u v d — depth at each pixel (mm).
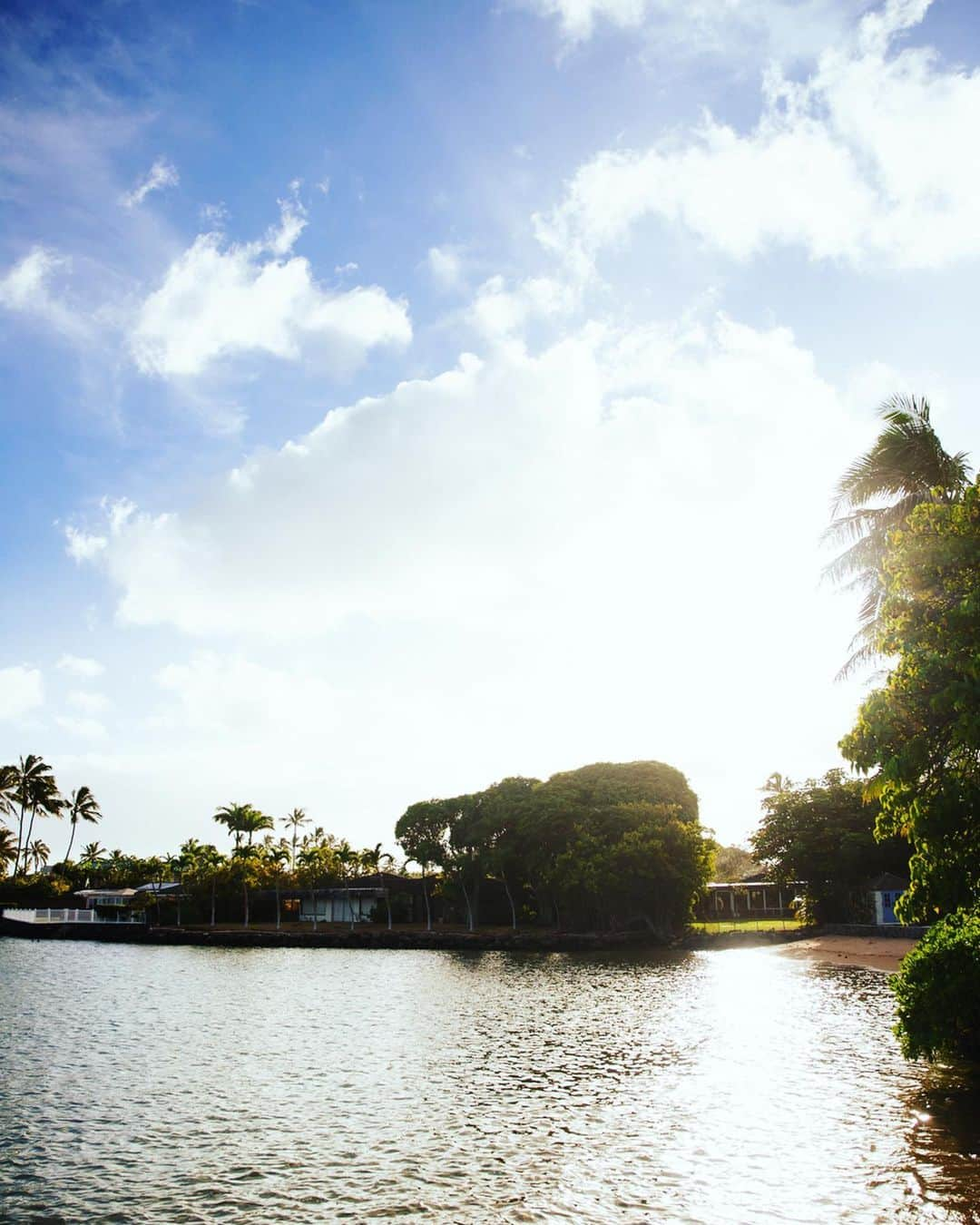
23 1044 31922
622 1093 22812
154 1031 34906
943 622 18656
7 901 114062
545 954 73250
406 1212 14711
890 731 18797
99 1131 20125
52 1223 14656
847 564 31156
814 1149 17031
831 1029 31266
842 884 77625
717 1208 14266
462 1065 27125
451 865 94250
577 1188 15547
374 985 51781
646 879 77312
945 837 19297
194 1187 16266
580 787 87625
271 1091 24016
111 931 94125
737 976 51062
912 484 31094
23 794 126250
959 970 20781
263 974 59188
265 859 107562
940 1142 16953
